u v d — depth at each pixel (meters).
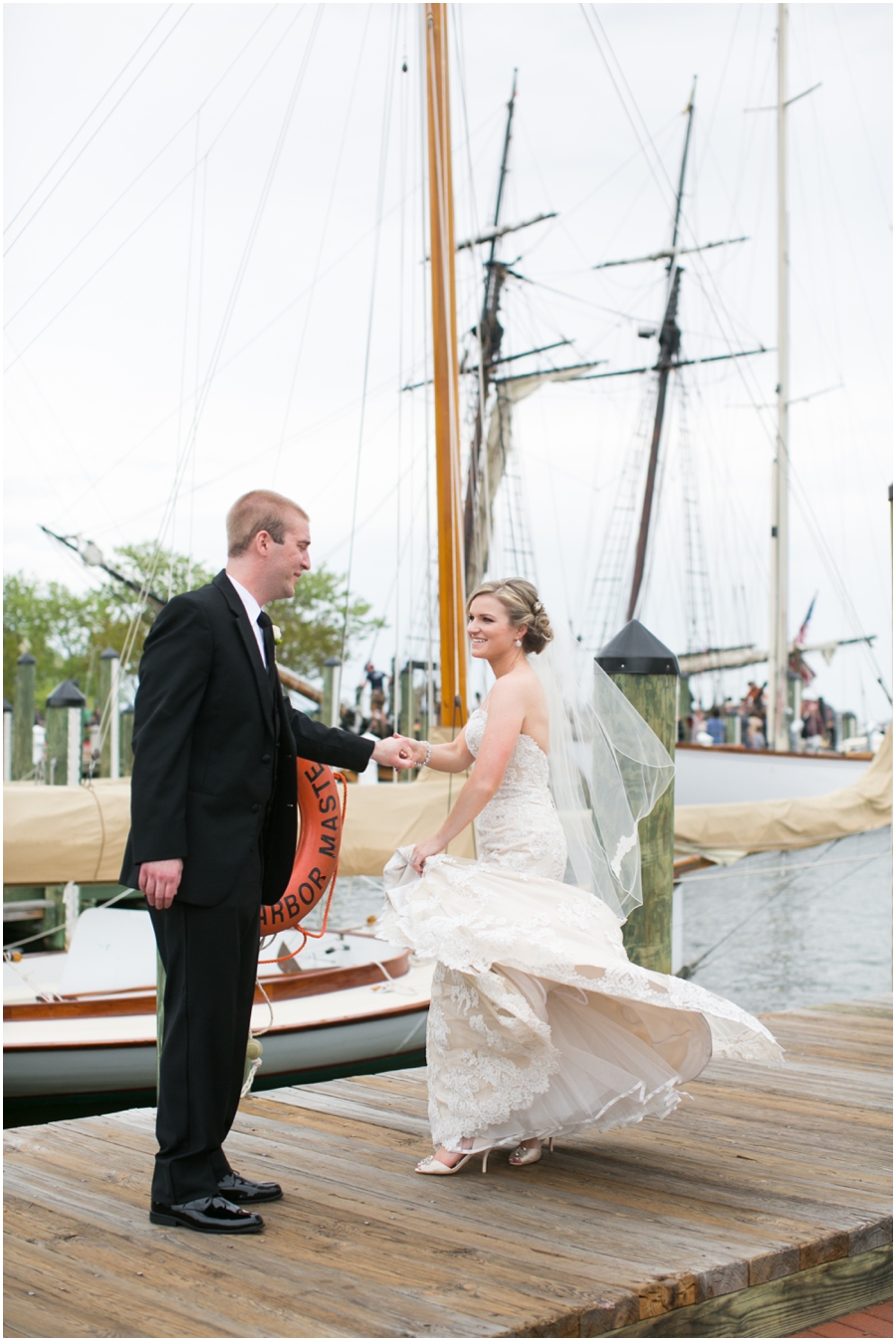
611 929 3.27
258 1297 2.40
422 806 8.09
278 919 3.76
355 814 7.97
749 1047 3.26
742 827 11.26
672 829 4.71
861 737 26.55
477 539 19.06
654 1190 3.15
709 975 15.46
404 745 3.53
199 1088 2.83
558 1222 2.88
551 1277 2.51
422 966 8.45
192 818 2.82
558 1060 3.23
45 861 7.85
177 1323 2.27
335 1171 3.29
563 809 3.52
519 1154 3.38
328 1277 2.51
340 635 33.66
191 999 2.82
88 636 35.91
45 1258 2.61
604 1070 3.25
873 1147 3.59
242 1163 3.35
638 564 25.52
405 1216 2.92
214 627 2.86
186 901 2.79
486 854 3.40
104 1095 6.55
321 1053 6.94
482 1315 2.31
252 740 2.89
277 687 3.02
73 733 14.16
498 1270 2.55
